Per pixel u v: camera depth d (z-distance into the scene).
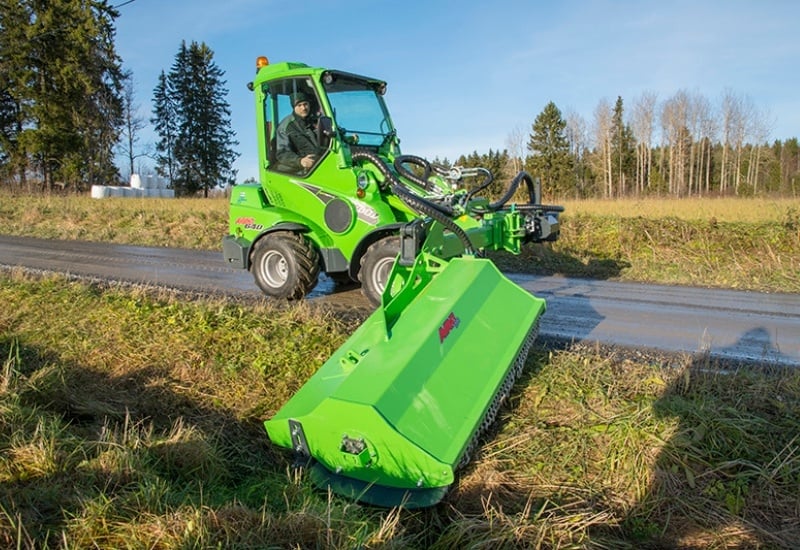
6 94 36.38
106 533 2.38
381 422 2.83
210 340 4.98
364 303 6.70
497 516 2.86
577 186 52.22
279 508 2.91
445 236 4.46
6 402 3.49
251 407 4.08
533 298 4.05
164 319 5.41
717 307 6.71
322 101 6.26
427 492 2.93
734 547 2.71
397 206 6.17
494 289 3.80
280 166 6.80
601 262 9.65
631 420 3.50
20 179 36.88
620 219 11.20
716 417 3.51
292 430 3.18
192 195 51.84
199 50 54.97
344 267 6.40
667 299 7.15
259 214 6.91
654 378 4.10
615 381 4.09
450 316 3.36
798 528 2.80
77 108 37.59
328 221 6.35
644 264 9.45
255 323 5.29
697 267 9.13
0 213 15.73
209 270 8.95
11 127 37.28
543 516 2.92
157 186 37.69
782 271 8.71
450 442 2.94
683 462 3.21
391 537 2.57
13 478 2.75
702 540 2.78
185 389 4.33
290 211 6.77
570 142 55.19
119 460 2.93
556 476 3.24
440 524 2.95
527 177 6.11
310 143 6.46
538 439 3.50
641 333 5.55
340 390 3.04
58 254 10.45
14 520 2.41
